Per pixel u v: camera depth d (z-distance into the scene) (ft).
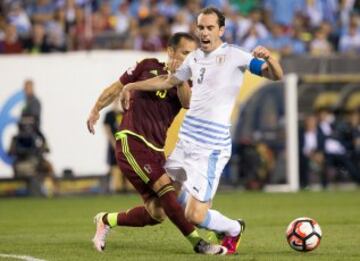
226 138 101.24
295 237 104.06
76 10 257.14
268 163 235.81
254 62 98.12
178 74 102.37
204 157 100.17
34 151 219.61
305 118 240.12
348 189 237.04
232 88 100.32
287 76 234.99
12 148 218.38
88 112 222.48
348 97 243.19
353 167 241.55
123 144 105.19
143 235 126.41
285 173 237.86
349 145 241.35
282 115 236.02
